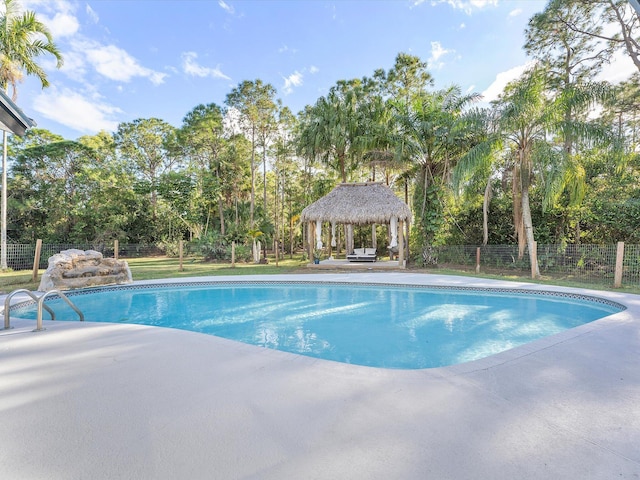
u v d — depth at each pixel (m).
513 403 2.43
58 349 3.79
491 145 11.79
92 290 9.38
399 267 14.66
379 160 16.84
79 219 25.23
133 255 23.20
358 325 6.40
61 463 1.78
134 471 1.71
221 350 3.73
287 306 8.11
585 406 2.39
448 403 2.43
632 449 1.87
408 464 1.74
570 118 11.41
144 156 32.28
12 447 1.93
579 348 3.67
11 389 2.74
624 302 6.49
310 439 1.98
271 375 2.99
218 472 1.70
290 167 28.17
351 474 1.67
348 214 15.04
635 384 2.77
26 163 24.23
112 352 3.68
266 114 23.77
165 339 4.19
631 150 14.78
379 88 22.38
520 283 9.56
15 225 23.03
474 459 1.78
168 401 2.51
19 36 14.69
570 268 11.48
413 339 5.50
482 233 16.64
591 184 13.23
